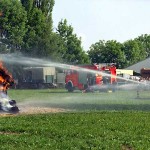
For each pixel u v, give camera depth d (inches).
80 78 3125.0
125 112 1327.5
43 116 1184.2
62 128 959.6
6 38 4635.8
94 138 848.3
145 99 2122.3
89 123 1048.8
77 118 1139.9
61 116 1182.9
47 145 780.0
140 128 976.3
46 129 937.5
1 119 1111.0
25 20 4660.4
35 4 5093.5
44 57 4717.0
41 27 4795.8
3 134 900.0
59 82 3914.9
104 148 759.7
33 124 1021.2
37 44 4702.3
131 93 2800.2
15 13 4608.8
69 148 757.9
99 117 1165.1
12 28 4613.7
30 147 764.0
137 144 790.5
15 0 4697.3
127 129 959.0
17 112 1318.9
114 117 1170.6
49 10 5128.0
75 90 3326.8
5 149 746.8
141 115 1235.9
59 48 4982.8
